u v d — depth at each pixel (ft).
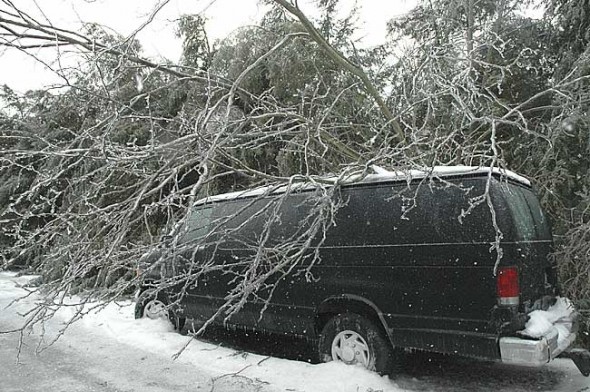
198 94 25.22
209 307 19.42
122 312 25.90
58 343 20.79
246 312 18.07
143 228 24.29
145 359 18.08
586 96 19.53
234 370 16.28
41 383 15.96
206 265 14.90
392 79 26.18
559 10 26.27
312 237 14.25
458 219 12.48
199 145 13.83
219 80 18.12
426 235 13.93
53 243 18.75
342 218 15.64
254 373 15.87
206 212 20.08
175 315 21.61
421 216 14.15
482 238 13.07
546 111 25.00
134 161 14.75
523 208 14.84
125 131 26.96
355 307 15.25
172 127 18.56
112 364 17.69
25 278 41.50
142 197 13.85
